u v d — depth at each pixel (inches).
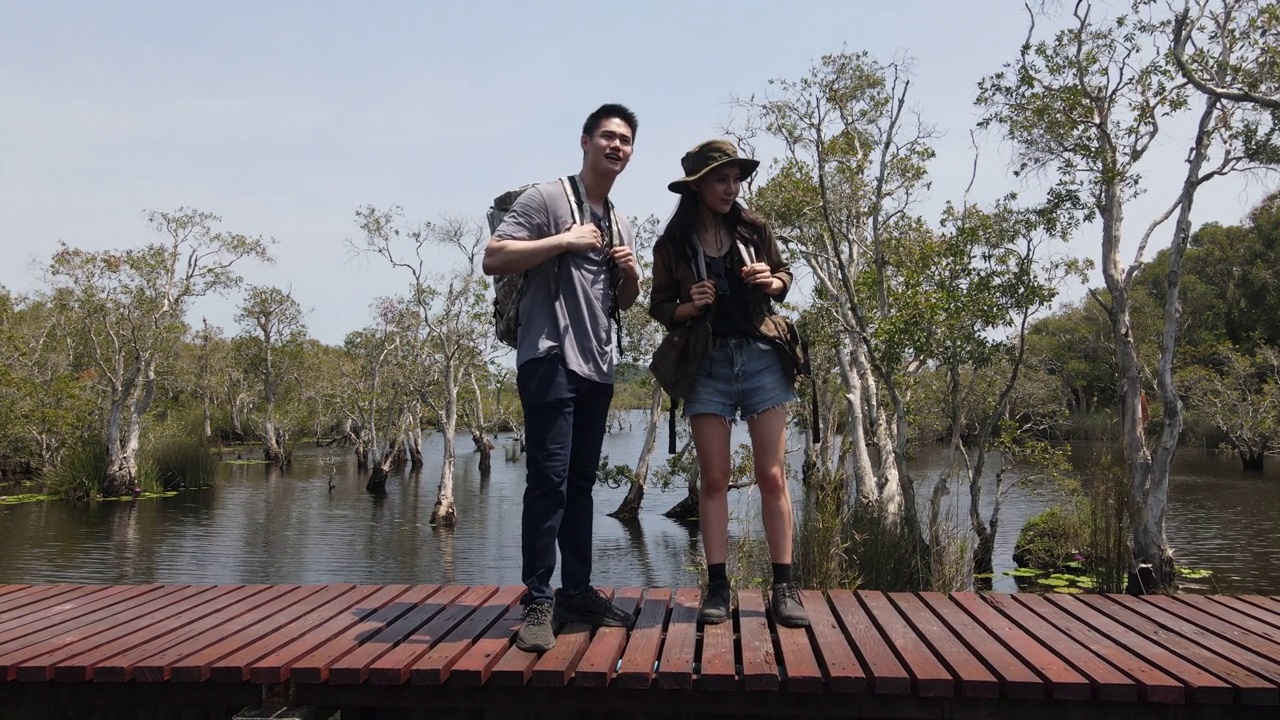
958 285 484.4
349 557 741.9
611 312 140.9
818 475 316.2
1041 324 1894.7
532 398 132.4
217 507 1073.5
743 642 134.0
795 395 147.1
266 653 130.3
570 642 133.3
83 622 153.4
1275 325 1679.4
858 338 612.4
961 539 364.8
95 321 1285.7
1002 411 544.4
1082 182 523.8
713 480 145.4
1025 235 482.0
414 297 1040.8
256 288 2073.1
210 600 170.4
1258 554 650.8
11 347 1330.0
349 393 1777.8
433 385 1514.5
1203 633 144.3
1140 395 561.0
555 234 135.0
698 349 140.1
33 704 130.7
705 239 146.0
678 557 719.1
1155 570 533.0
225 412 2321.6
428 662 124.6
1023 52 528.7
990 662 125.4
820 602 161.6
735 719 129.5
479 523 946.7
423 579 649.6
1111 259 561.9
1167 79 518.9
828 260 635.5
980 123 539.8
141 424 1354.6
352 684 125.8
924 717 121.6
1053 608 161.0
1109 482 505.4
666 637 136.9
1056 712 120.7
